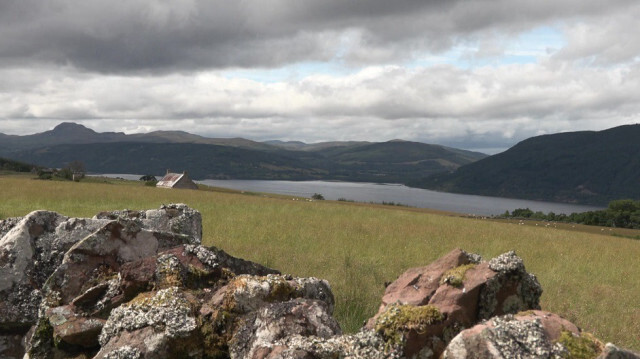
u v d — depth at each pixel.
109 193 37.84
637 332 10.20
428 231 27.09
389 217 35.91
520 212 160.75
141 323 4.89
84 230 6.66
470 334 3.66
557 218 154.38
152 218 8.00
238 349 4.66
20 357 5.80
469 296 4.58
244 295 5.23
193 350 4.80
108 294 5.68
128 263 5.81
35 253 6.31
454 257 5.26
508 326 3.62
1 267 6.01
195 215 8.38
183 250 6.35
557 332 3.71
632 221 146.62
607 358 3.22
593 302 12.98
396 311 4.37
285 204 41.44
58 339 5.24
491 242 24.23
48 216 6.70
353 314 8.31
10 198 29.20
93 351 5.29
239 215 28.91
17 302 5.91
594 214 152.50
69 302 5.75
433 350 4.18
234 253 15.87
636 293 14.88
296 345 4.21
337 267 14.33
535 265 19.06
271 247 17.52
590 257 22.23
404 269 15.27
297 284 5.62
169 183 112.06
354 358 4.11
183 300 5.16
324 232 23.30
